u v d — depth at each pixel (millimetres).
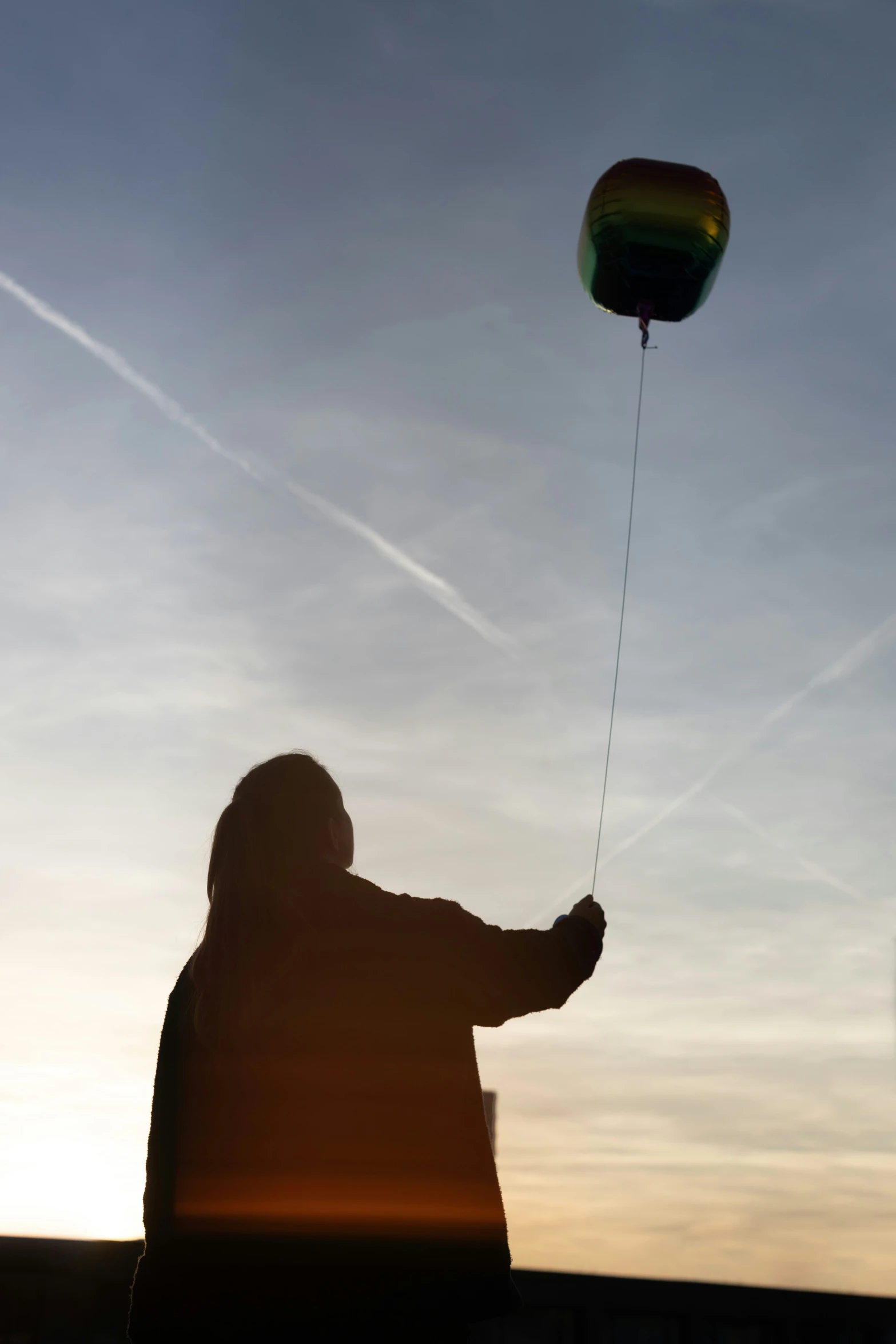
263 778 2109
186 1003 2051
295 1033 1864
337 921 1931
